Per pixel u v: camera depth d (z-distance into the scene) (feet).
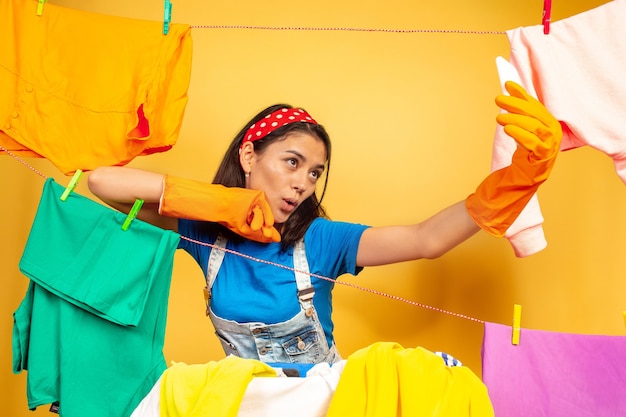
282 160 7.31
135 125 6.78
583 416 5.71
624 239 9.36
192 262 9.40
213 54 9.61
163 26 7.07
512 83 6.02
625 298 9.26
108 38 7.07
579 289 9.25
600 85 6.65
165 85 7.04
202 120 9.49
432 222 6.84
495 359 5.81
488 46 9.62
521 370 5.79
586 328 9.20
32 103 6.93
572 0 9.68
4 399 9.33
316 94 9.54
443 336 9.15
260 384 5.31
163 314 6.31
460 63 9.59
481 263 9.27
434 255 6.91
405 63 9.61
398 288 9.24
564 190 9.43
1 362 9.36
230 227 6.70
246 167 7.45
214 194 6.65
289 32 9.65
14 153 7.05
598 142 6.59
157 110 6.99
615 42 6.66
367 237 7.11
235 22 9.66
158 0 9.68
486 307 9.18
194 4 9.69
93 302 6.16
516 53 6.81
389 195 9.37
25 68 6.98
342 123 9.50
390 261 7.11
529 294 9.23
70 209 6.33
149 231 6.26
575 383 5.78
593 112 6.62
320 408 5.29
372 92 9.55
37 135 6.89
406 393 5.20
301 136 7.35
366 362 5.31
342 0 9.71
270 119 7.46
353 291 9.27
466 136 9.46
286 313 7.02
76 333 6.25
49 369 6.28
